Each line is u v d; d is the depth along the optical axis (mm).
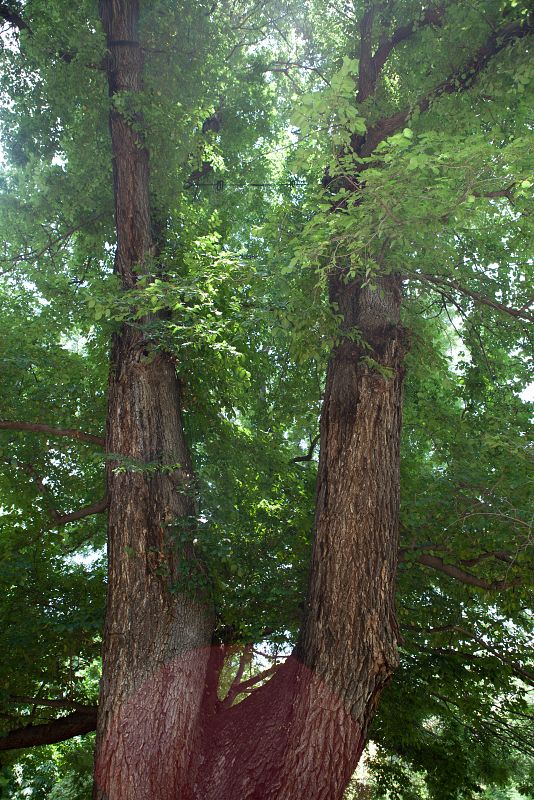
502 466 8242
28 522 9594
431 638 9344
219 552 6465
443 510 8008
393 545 6117
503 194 5957
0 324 9695
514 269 9500
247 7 11797
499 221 9430
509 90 7129
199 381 9086
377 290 7168
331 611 5699
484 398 9766
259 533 8039
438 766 9727
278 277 7102
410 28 9117
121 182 8492
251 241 12445
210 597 6723
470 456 8922
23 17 9844
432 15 8680
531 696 11586
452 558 8016
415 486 9000
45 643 8164
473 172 5453
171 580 6258
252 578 7344
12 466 9219
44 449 9484
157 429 7105
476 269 9508
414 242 6859
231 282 7824
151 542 6367
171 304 6684
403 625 8922
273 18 11891
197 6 9852
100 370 10273
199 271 7371
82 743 11828
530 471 8000
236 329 8766
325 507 6227
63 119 10539
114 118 8812
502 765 10219
